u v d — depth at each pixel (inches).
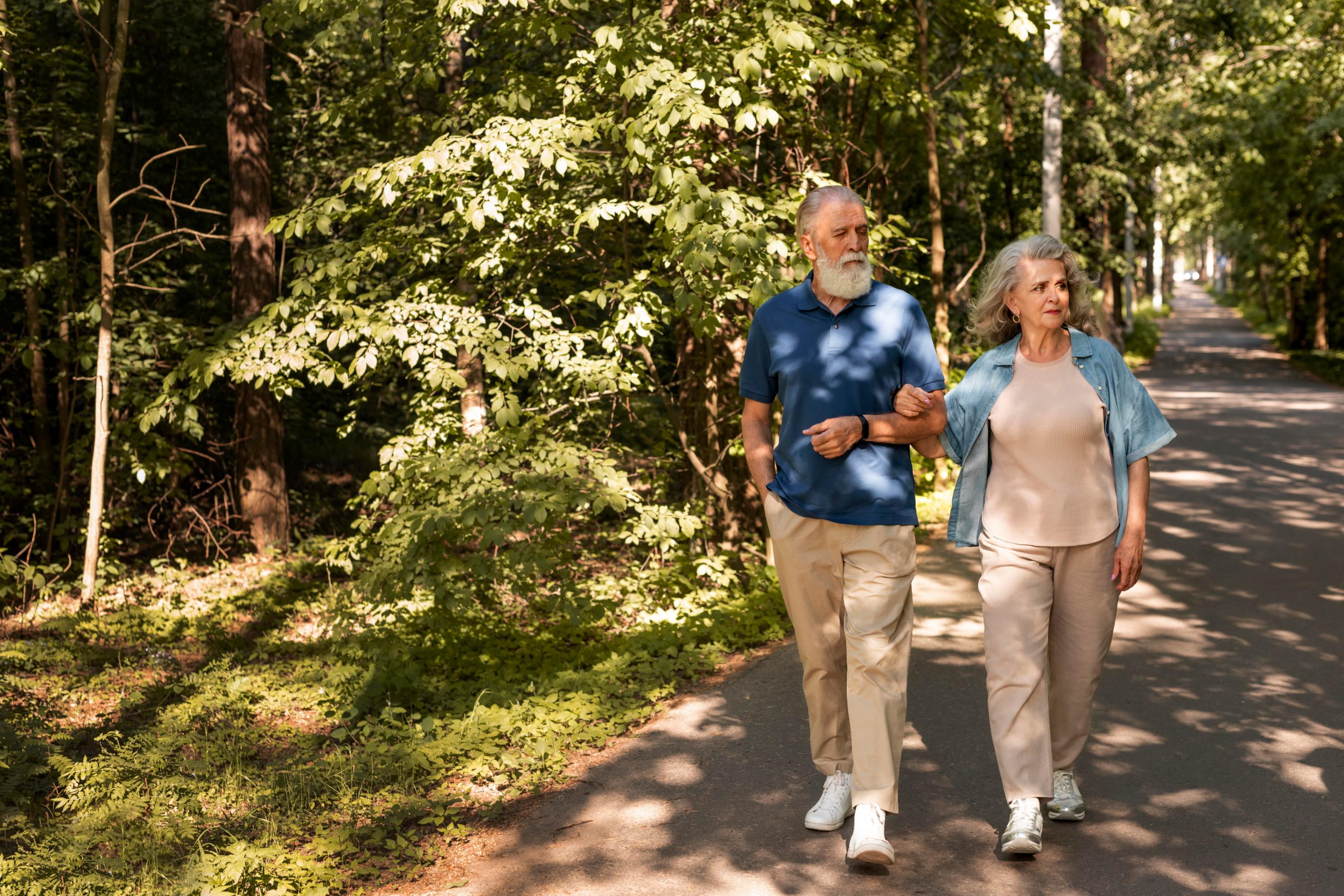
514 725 186.7
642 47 248.4
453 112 303.3
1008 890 123.6
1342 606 241.9
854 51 265.0
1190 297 3540.8
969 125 597.3
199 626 309.0
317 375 267.4
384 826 148.1
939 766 160.9
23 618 323.3
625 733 184.2
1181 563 287.6
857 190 380.5
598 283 298.0
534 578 233.9
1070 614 134.3
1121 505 132.0
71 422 382.3
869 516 128.1
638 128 223.5
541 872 132.9
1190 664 204.8
